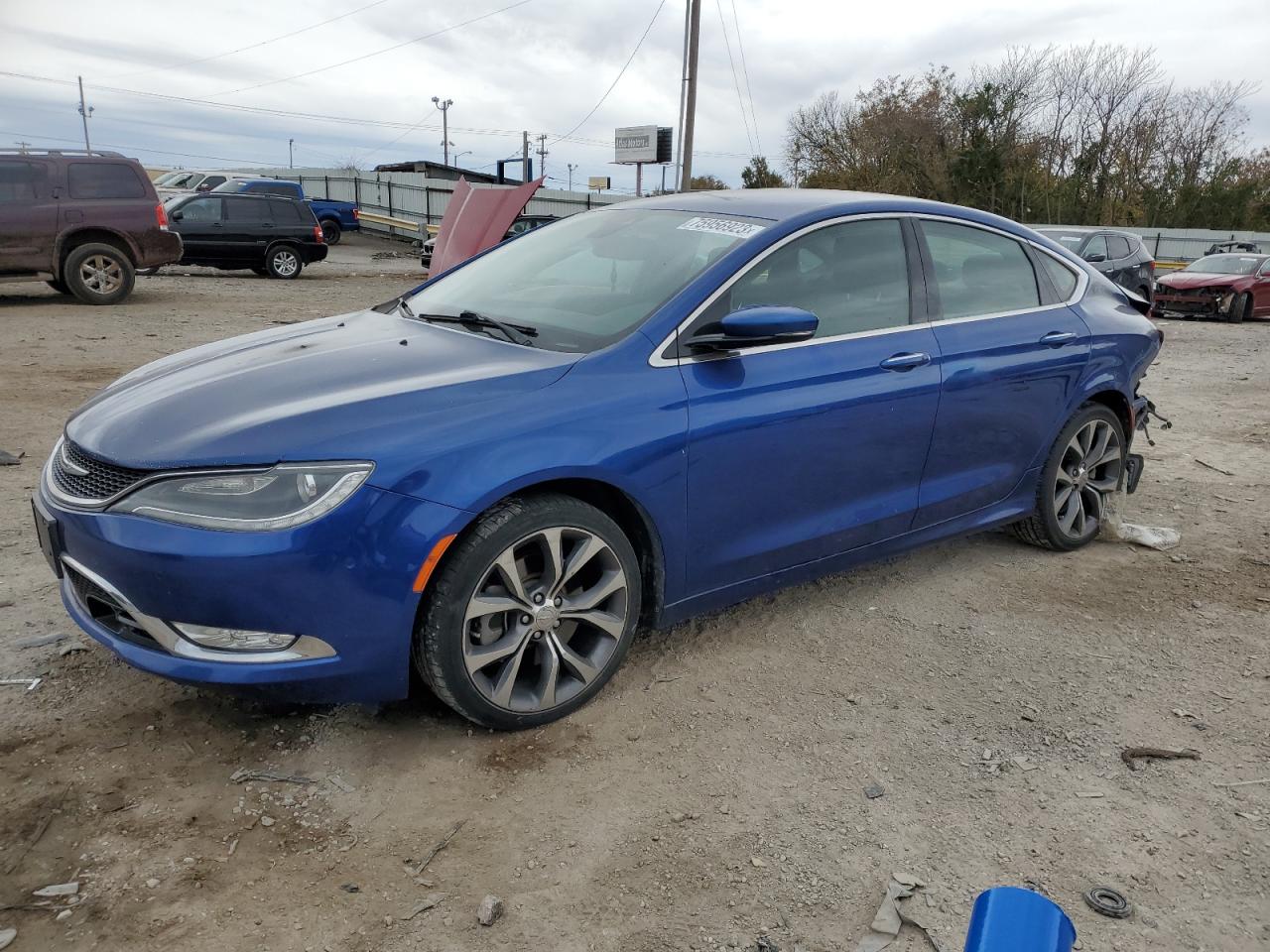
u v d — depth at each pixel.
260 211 18.69
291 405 2.74
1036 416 4.30
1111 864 2.45
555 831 2.51
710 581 3.33
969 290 4.11
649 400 3.02
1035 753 2.95
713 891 2.32
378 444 2.59
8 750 2.73
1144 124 43.22
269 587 2.48
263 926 2.14
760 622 3.82
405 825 2.51
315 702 2.70
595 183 43.91
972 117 44.00
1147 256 16.86
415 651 2.77
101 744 2.78
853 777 2.79
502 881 2.33
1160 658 3.62
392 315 3.82
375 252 29.72
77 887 2.22
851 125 48.31
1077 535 4.70
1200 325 17.28
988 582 4.32
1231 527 5.21
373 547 2.55
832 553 3.68
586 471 2.84
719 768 2.82
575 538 2.94
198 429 2.66
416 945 2.11
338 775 2.70
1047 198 43.22
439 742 2.88
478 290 3.80
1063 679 3.43
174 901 2.20
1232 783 2.81
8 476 5.21
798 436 3.37
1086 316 4.54
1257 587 4.35
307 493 2.50
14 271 12.49
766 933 2.19
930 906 2.28
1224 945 2.19
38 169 12.46
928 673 3.44
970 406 3.96
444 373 2.94
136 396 3.04
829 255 3.62
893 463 3.75
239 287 16.81
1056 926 1.10
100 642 2.73
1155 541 4.82
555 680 2.98
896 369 3.66
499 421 2.75
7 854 2.32
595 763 2.82
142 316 11.99
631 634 3.15
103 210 12.86
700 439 3.11
